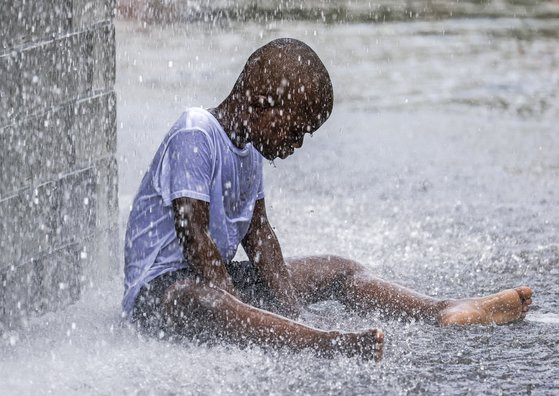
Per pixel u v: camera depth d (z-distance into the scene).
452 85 17.16
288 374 6.00
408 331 6.85
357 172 12.29
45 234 7.02
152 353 6.29
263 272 7.05
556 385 6.01
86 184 7.46
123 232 8.63
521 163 12.72
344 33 21.03
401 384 5.94
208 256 6.47
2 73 6.48
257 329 6.21
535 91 16.81
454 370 6.19
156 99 15.36
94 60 7.42
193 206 6.45
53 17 6.96
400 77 17.66
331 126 14.71
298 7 23.73
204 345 6.36
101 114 7.55
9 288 6.69
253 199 6.99
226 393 5.74
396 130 14.46
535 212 10.53
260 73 6.54
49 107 6.98
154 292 6.54
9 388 5.72
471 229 9.88
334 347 6.15
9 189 6.62
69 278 7.32
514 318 7.09
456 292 7.95
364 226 9.97
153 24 21.72
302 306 7.26
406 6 23.91
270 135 6.60
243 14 22.84
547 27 21.75
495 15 22.95
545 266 8.72
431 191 11.43
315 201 10.96
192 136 6.55
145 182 6.80
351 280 7.22
